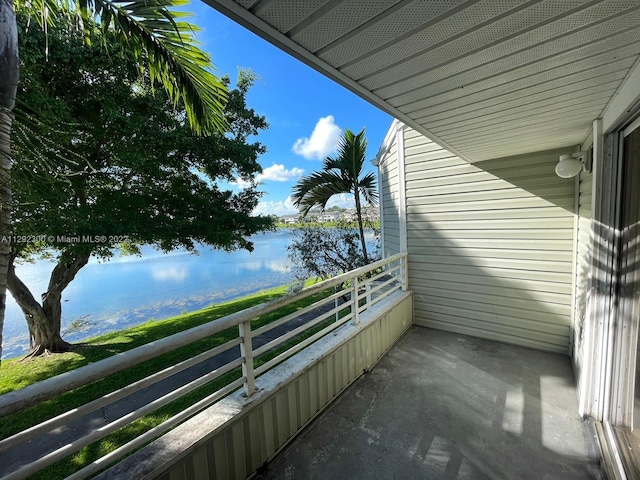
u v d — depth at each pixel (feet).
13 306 21.29
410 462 5.69
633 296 6.05
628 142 5.78
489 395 7.78
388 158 14.64
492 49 3.41
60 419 3.10
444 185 11.62
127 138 12.44
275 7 2.56
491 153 9.64
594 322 6.53
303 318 18.15
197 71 6.66
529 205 10.10
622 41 3.27
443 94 4.70
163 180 14.65
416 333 12.03
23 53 8.80
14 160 3.33
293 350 6.73
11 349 18.48
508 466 5.56
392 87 4.42
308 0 2.47
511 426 6.61
